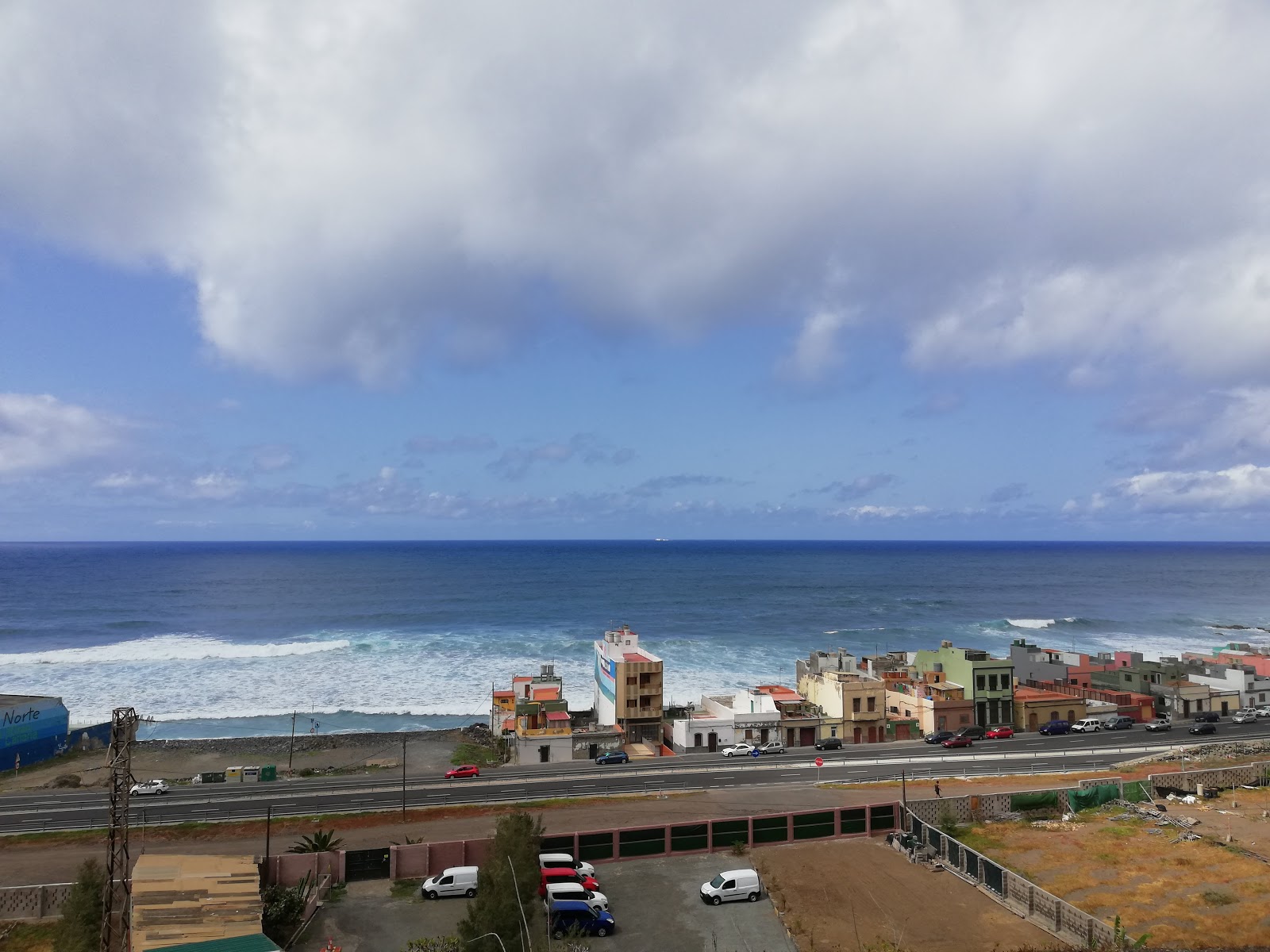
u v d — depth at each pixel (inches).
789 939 1513.3
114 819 1328.7
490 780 2694.4
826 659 4003.4
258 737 3624.5
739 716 3319.4
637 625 7480.3
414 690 4771.2
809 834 2039.9
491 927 1357.0
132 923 1325.0
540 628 7145.7
